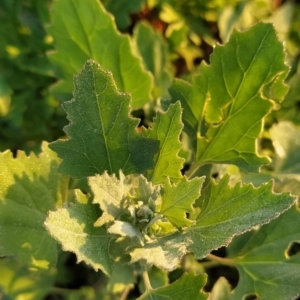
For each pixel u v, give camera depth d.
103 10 0.22
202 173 0.22
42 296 0.24
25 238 0.19
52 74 0.27
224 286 0.21
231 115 0.20
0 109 0.27
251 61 0.19
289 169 0.23
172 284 0.18
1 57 0.28
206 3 0.29
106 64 0.24
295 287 0.19
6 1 0.28
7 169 0.19
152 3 0.29
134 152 0.18
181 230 0.17
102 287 0.24
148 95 0.24
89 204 0.17
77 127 0.17
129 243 0.18
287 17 0.30
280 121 0.26
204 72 0.20
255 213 0.16
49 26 0.23
